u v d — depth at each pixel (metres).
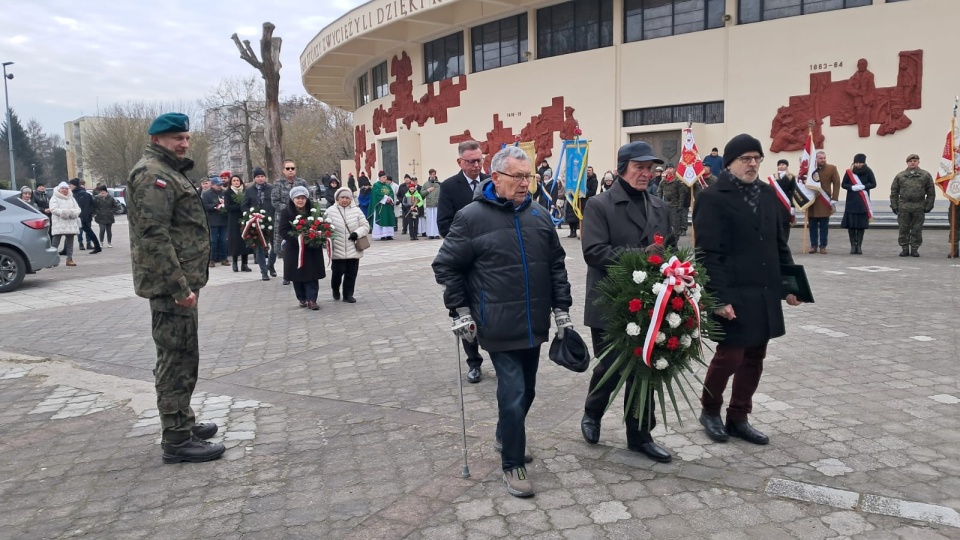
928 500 3.61
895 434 4.52
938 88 17.38
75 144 86.19
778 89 19.61
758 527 3.40
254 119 53.53
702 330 3.98
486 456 4.38
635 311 3.82
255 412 5.41
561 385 5.80
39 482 4.23
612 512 3.60
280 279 13.29
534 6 24.84
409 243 19.62
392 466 4.29
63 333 8.59
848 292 9.52
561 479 4.01
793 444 4.41
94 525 3.66
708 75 20.86
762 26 19.70
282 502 3.86
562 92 24.38
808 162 13.73
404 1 26.28
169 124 4.26
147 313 9.96
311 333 8.27
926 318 7.81
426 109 29.95
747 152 4.18
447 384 5.97
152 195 4.12
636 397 4.06
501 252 3.83
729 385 5.62
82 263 16.83
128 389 6.12
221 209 15.06
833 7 18.77
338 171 65.00
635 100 22.48
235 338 8.12
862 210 13.39
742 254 4.23
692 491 3.81
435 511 3.68
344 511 3.72
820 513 3.52
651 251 3.99
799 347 6.70
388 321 8.80
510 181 3.83
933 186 12.86
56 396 5.96
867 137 18.36
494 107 26.75
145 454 4.65
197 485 4.12
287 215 9.76
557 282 4.05
